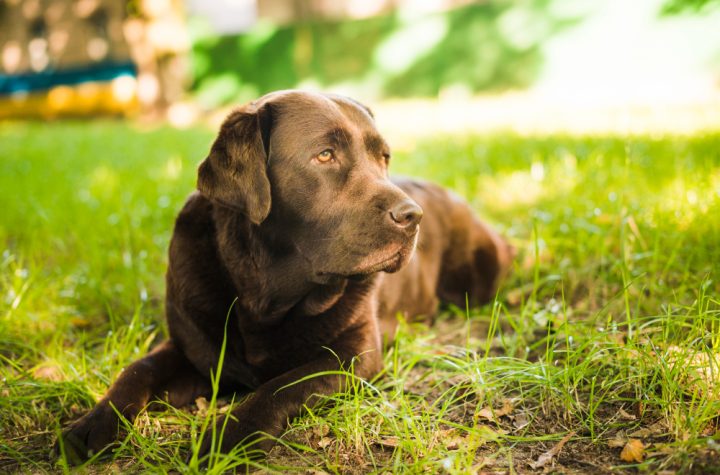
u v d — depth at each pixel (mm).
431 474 958
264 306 1155
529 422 1054
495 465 985
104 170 2805
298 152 1129
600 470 963
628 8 6285
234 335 1167
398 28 7422
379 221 1104
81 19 8016
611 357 1124
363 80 7699
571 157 2363
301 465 1005
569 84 6691
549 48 6723
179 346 1198
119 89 7699
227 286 1166
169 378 1168
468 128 4078
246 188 1108
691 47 6047
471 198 2191
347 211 1115
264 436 1021
